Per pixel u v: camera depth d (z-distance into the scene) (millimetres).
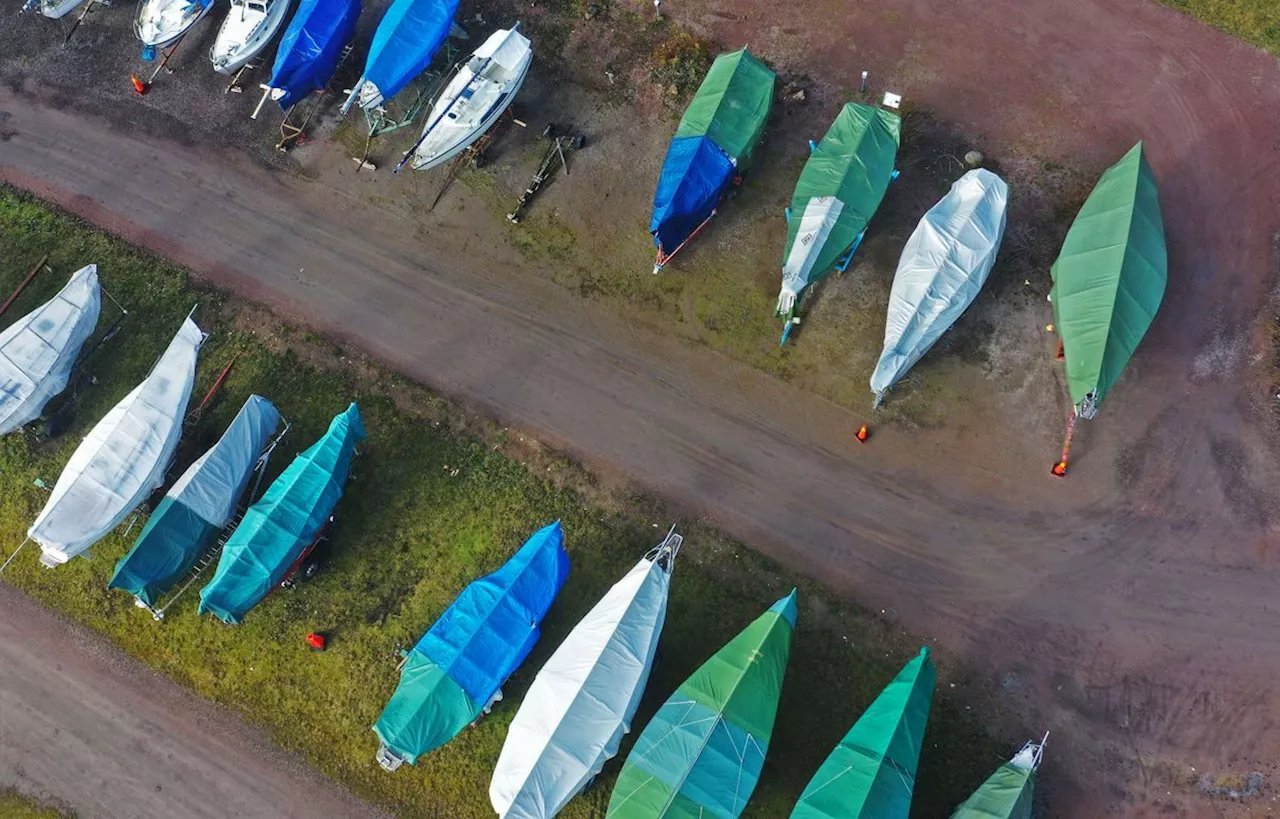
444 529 19109
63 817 17969
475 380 20281
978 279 18344
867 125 19406
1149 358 18609
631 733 17375
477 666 16734
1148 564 17453
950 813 16234
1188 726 16531
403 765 17672
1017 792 15164
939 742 16859
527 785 15727
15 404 19625
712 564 18344
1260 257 18938
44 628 19375
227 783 17969
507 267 21078
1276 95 19922
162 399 19234
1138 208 17781
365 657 18375
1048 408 18531
